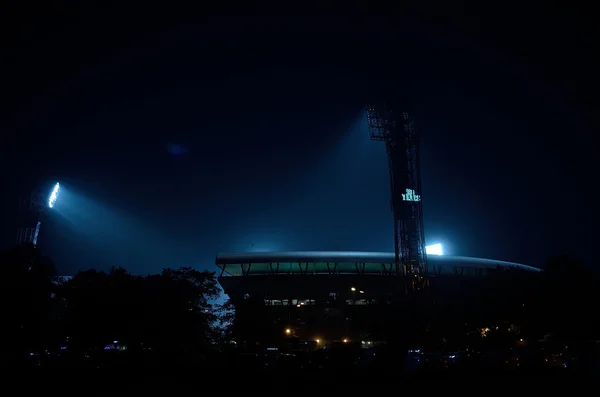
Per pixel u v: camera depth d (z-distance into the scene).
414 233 85.38
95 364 45.03
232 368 39.75
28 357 47.50
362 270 121.12
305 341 88.62
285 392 28.50
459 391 27.66
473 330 53.97
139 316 49.28
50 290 47.97
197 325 56.59
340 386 30.31
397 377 33.66
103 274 54.31
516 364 39.84
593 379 31.38
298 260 120.12
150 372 37.84
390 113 89.19
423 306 53.38
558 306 51.56
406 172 87.56
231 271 123.06
